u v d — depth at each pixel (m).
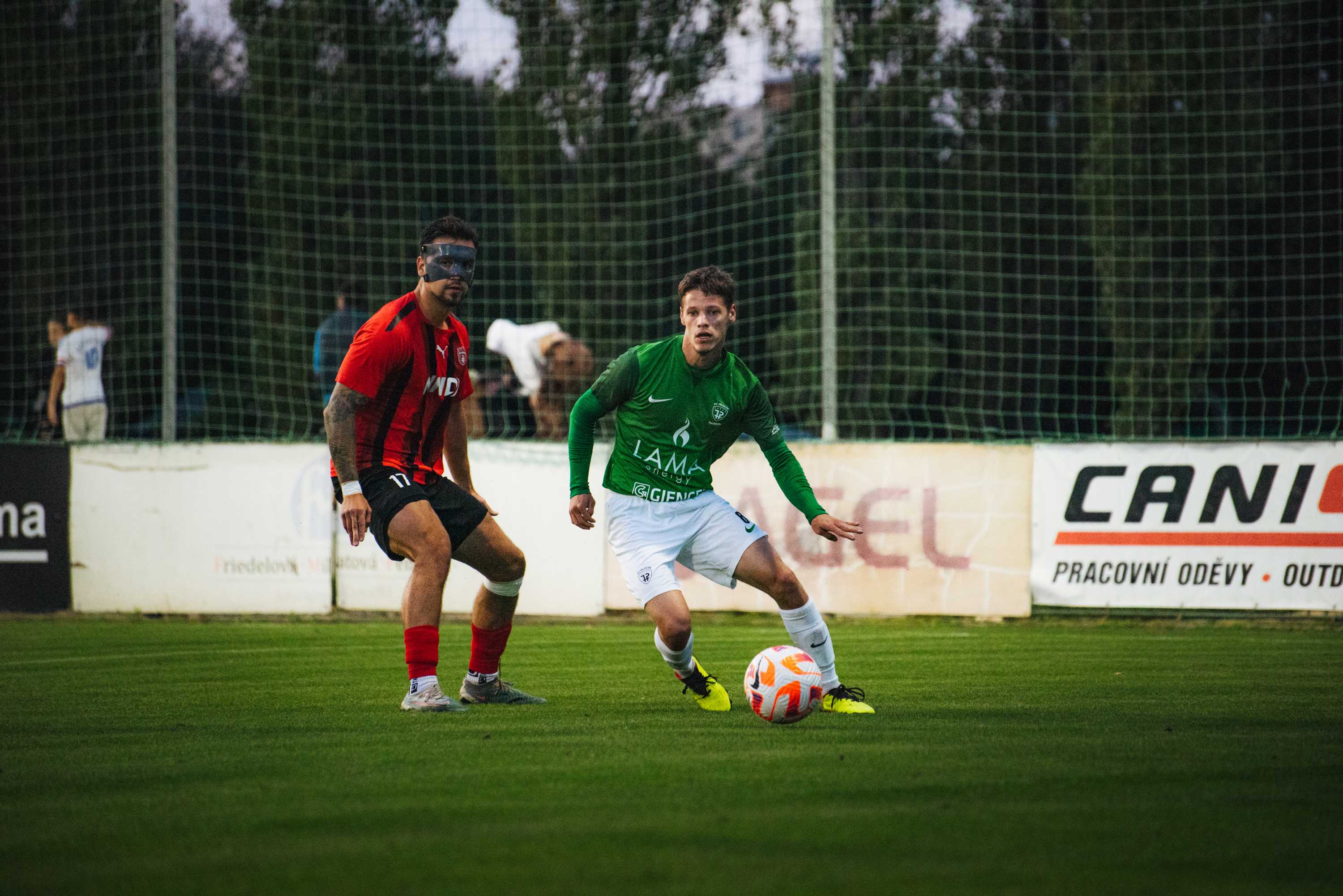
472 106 55.19
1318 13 47.09
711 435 16.56
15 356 51.25
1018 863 8.70
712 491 17.06
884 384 47.59
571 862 8.68
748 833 9.45
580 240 51.47
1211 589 30.00
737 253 52.50
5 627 30.64
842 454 31.36
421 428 16.77
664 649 16.23
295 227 52.66
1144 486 30.30
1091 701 17.16
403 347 16.08
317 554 32.81
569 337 43.41
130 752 13.15
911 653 23.92
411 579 16.28
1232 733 14.16
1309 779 11.47
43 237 52.41
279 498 32.97
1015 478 30.84
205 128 54.16
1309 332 47.56
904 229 45.94
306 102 52.88
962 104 49.66
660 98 53.53
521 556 16.77
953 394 48.38
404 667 22.12
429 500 16.50
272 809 10.32
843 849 9.01
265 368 51.25
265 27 53.28
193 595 33.12
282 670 21.70
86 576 33.41
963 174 49.56
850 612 31.20
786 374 48.22
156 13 53.41
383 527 16.33
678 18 53.72
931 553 31.03
